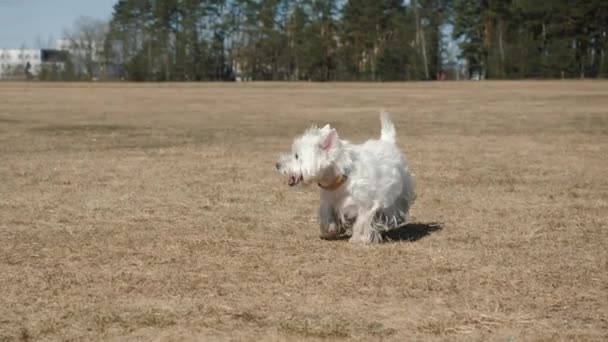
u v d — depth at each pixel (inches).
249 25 3457.2
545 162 494.0
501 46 2874.0
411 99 1416.1
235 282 208.2
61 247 251.4
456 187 387.2
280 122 877.2
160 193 366.3
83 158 514.0
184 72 3410.4
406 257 236.7
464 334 167.6
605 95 1437.0
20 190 374.0
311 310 183.3
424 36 3147.1
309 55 3193.9
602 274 217.0
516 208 328.2
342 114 1018.7
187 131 751.7
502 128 776.9
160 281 209.6
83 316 179.2
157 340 164.1
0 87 2154.3
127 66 3444.9
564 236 269.4
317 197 352.5
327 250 246.2
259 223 292.8
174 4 3506.4
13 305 188.2
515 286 204.4
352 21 3169.3
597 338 165.2
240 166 471.2
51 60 4180.6
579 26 2719.0
